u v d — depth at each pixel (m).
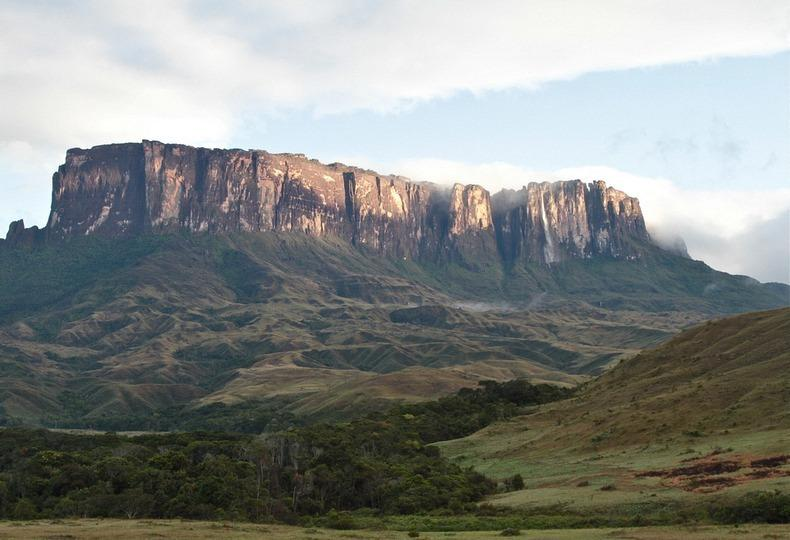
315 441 181.25
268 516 128.50
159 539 88.06
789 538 73.81
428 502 131.12
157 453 189.88
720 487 99.44
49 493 153.50
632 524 93.00
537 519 101.50
